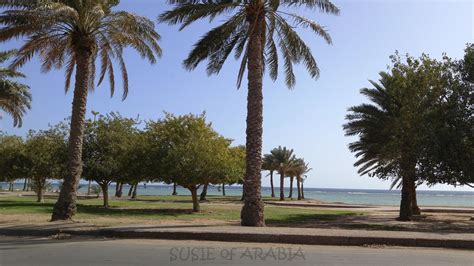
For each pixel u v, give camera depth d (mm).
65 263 9078
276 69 20375
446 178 21156
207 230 13844
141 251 10773
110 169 32500
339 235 12938
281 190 70312
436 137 20219
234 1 17531
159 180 32469
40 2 16438
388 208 45844
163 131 30469
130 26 19250
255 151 17062
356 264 9344
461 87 21234
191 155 28766
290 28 18453
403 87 22828
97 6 17641
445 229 19234
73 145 18578
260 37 17703
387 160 29219
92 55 21125
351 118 29766
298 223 23078
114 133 33875
